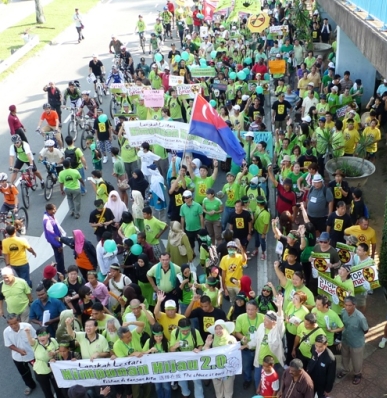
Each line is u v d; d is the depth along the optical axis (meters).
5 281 9.46
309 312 8.05
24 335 8.41
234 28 25.73
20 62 29.30
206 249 10.13
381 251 10.45
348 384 8.47
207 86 19.66
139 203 11.71
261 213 11.34
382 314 9.99
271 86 21.89
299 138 14.05
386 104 16.52
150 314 8.27
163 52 30.36
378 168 15.86
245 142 14.25
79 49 32.28
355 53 19.41
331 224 10.55
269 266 11.84
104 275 10.12
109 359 7.91
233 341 7.90
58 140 16.97
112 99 21.27
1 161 17.86
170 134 13.28
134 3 46.56
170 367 7.98
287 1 31.09
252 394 8.54
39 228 14.02
